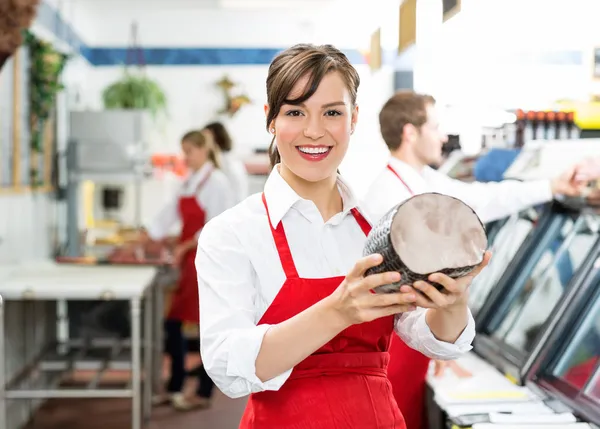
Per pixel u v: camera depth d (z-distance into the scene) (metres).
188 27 9.16
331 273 1.60
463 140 3.72
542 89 3.15
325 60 1.49
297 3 6.61
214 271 1.54
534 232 3.05
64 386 5.50
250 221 1.58
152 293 5.28
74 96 7.50
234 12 8.54
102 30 9.05
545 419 2.03
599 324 2.35
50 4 6.36
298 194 1.62
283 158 1.54
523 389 2.36
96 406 5.06
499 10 2.84
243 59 9.26
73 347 5.10
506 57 3.27
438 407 2.30
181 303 5.01
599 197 2.62
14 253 4.89
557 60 3.07
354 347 1.59
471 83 3.54
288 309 1.54
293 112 1.51
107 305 5.29
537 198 2.81
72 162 6.15
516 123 3.29
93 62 9.08
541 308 2.75
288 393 1.55
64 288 3.91
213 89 9.28
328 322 1.34
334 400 1.54
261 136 9.32
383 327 1.62
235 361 1.40
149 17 8.71
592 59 2.95
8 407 4.32
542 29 3.02
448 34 3.03
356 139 6.20
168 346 5.07
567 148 2.75
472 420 2.05
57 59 5.80
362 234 1.67
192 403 5.00
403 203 1.26
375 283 1.24
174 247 5.59
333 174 1.66
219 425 4.65
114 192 6.93
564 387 2.26
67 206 6.21
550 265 2.89
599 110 3.01
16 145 5.06
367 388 1.58
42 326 5.04
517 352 2.58
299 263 1.58
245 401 5.20
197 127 9.30
